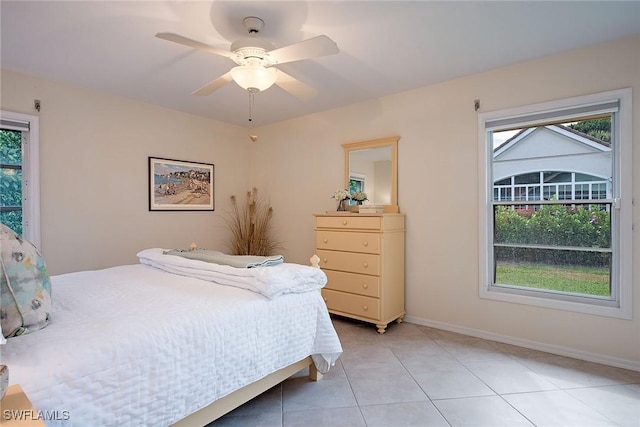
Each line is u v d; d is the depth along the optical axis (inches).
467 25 84.4
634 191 91.5
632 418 69.2
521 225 112.0
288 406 74.0
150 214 144.9
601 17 81.3
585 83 97.7
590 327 97.2
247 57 75.9
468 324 119.4
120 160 135.3
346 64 107.6
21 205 113.3
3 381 29.9
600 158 98.1
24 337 46.8
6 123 108.2
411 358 99.0
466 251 119.9
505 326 111.8
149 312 57.5
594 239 99.3
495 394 78.6
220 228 173.0
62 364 41.7
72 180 122.2
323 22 82.1
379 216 119.9
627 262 92.0
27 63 104.2
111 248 132.5
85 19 80.1
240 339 62.0
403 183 134.6
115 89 127.3
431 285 128.0
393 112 136.6
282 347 70.8
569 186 103.1
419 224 130.6
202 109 153.6
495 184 116.5
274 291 69.4
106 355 45.3
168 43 92.2
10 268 47.1
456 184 121.8
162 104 145.7
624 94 92.2
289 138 172.7
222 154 174.6
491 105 113.9
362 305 124.4
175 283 80.0
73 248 122.4
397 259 128.6
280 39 90.0
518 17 80.9
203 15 78.7
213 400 57.4
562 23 83.9
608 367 92.7
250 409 72.9
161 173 148.6
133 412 46.8
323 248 136.8
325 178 159.0
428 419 69.1
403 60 105.0
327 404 74.8
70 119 121.7
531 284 110.0
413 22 82.7
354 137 148.3
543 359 98.1
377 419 69.2
